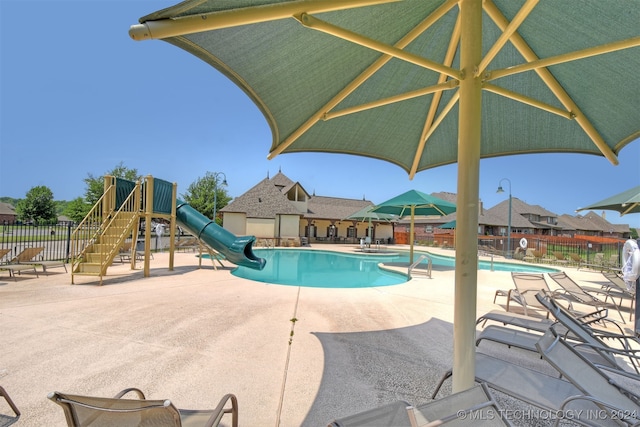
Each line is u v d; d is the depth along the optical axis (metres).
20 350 3.96
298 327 5.04
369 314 5.88
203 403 2.87
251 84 2.88
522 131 4.04
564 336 3.98
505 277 11.26
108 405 1.60
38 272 9.89
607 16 2.27
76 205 40.91
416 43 3.12
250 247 12.38
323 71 3.02
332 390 3.14
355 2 1.74
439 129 4.31
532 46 2.84
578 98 3.11
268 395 3.02
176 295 7.17
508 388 2.60
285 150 4.11
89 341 4.29
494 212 45.00
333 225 37.84
